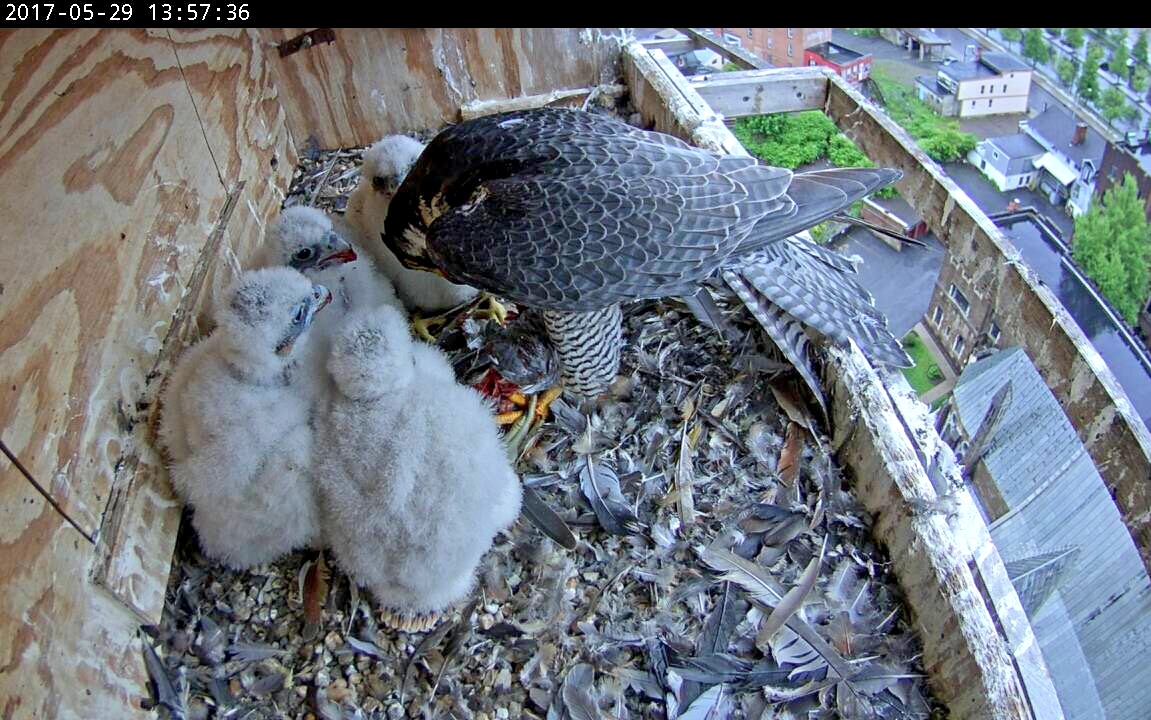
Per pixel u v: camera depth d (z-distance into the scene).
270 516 0.61
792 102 1.04
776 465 0.73
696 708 0.60
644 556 0.68
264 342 0.57
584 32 1.08
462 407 0.62
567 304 0.64
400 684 0.62
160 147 0.71
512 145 0.69
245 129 0.91
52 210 0.56
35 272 0.54
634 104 1.11
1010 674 0.55
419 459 0.58
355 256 0.72
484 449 0.61
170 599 0.64
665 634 0.64
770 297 0.72
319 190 1.03
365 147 1.10
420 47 1.04
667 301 0.84
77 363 0.57
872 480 0.68
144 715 0.58
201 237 0.77
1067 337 0.67
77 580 0.54
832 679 0.62
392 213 0.74
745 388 0.77
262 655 0.63
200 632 0.64
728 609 0.65
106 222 0.62
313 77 1.03
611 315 0.72
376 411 0.60
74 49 0.60
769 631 0.63
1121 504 0.65
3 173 0.52
